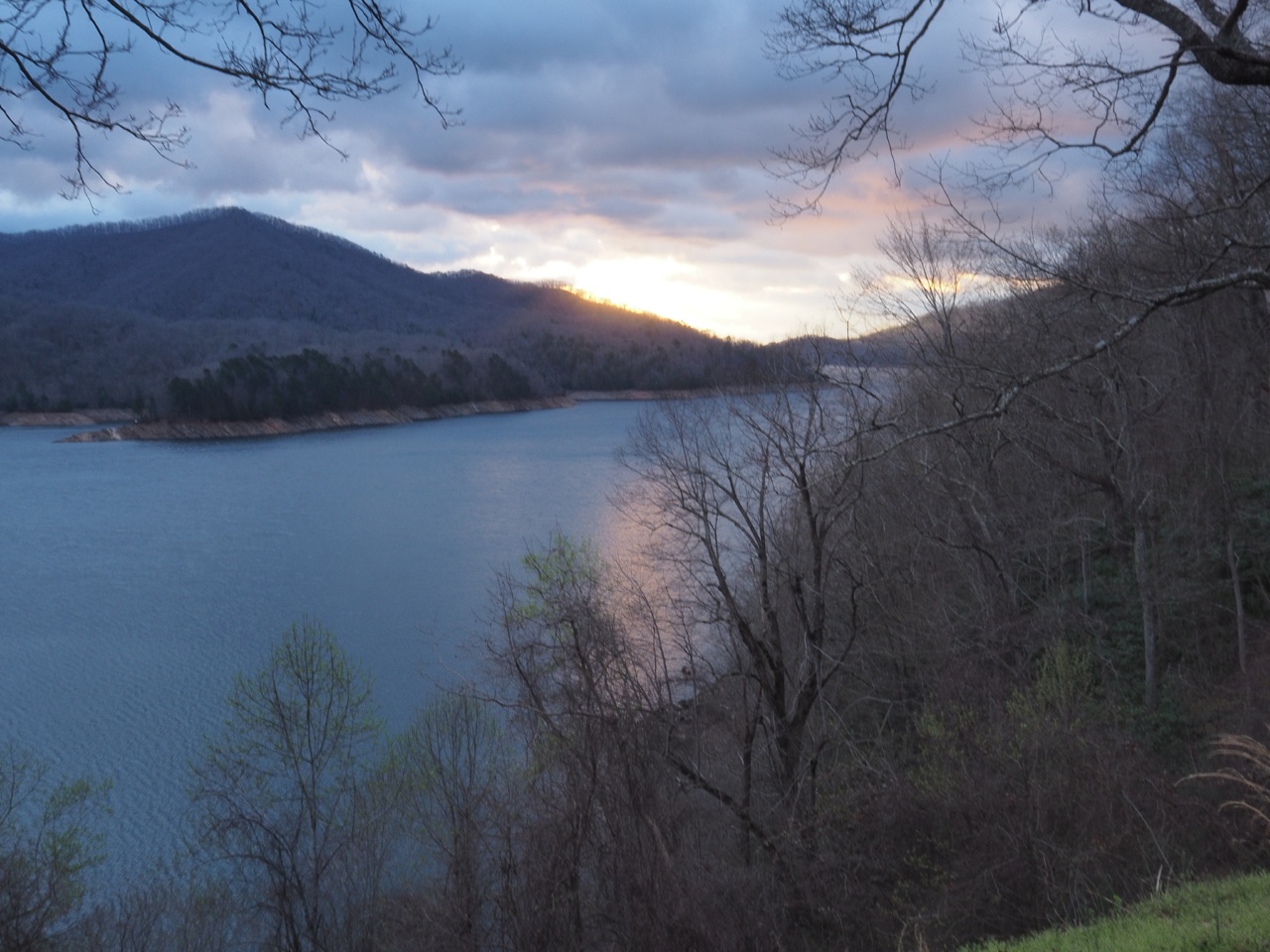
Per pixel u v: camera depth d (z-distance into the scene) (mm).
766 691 16078
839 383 17312
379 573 48062
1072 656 17531
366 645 35500
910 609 18984
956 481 18531
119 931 18141
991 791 13094
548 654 16438
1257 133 11727
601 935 13445
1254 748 10805
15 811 23312
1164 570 19062
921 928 12273
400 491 75938
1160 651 18031
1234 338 18562
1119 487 18047
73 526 66062
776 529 17891
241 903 19188
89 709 30250
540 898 13125
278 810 21328
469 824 14820
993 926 12055
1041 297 16172
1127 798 12227
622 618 17562
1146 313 6363
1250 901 7023
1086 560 20719
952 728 15211
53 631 39438
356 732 22469
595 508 60344
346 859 18844
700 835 15602
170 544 58719
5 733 28469
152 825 22672
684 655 18750
